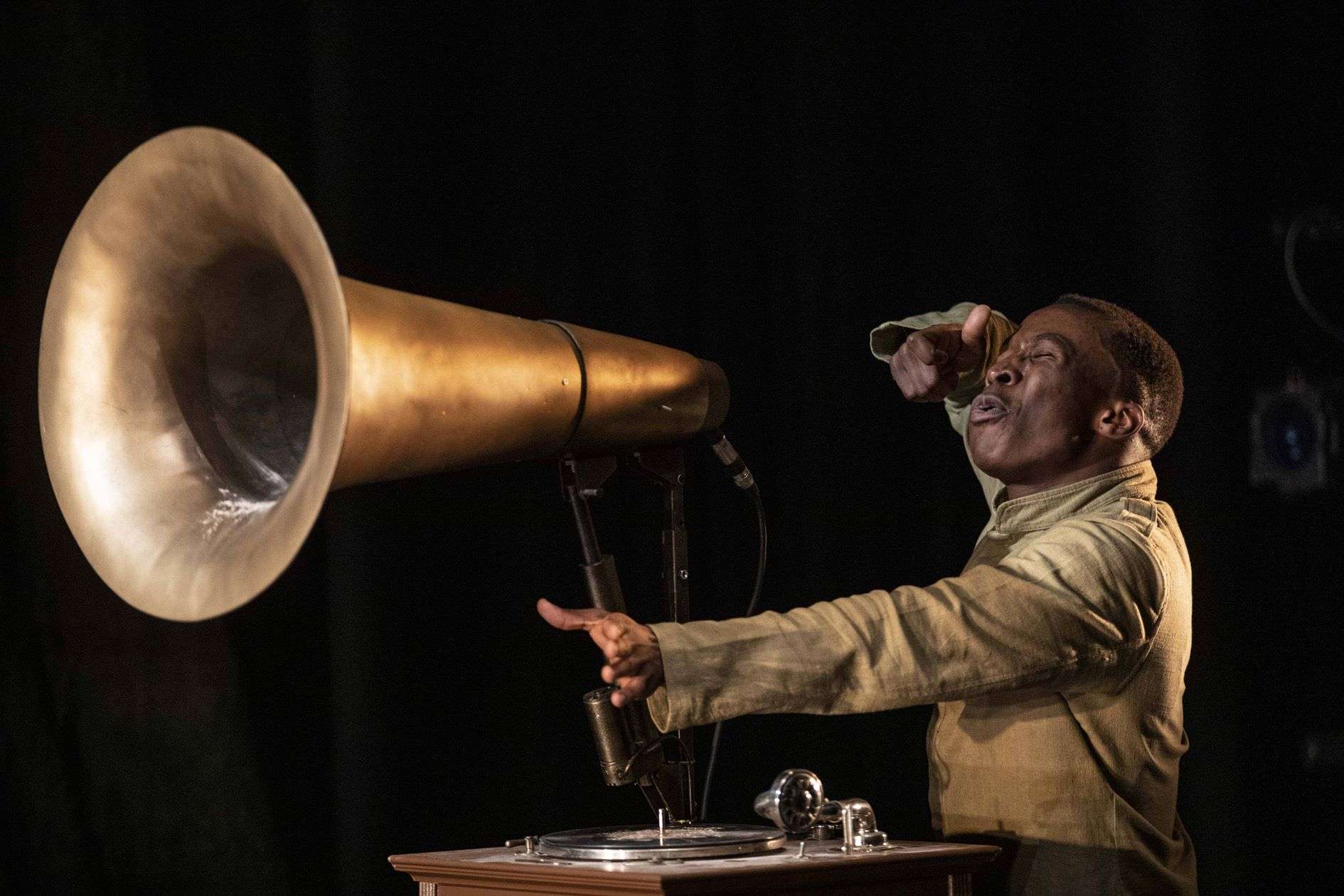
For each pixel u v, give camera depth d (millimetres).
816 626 3678
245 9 5797
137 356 3615
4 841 5254
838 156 6277
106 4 5617
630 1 6238
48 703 5359
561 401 3793
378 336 3283
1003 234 6219
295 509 3045
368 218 5691
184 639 5543
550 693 5934
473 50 6023
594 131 6172
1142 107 6098
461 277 5918
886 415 6250
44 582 5395
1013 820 4230
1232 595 5809
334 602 5621
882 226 6305
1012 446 4387
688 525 6145
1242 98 6098
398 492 5734
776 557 6230
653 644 3582
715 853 3607
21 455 5398
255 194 3139
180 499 3531
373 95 5734
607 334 4090
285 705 5664
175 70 5695
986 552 4473
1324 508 5910
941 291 6277
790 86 6336
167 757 5480
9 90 5484
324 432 2990
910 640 3695
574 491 4094
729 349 6250
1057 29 6301
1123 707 4156
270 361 3672
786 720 6133
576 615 3564
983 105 6258
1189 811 5789
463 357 3494
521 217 6039
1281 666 5867
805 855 3695
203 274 3531
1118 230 6207
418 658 5727
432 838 5672
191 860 5465
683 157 6285
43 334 3633
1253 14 6125
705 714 3572
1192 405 5879
